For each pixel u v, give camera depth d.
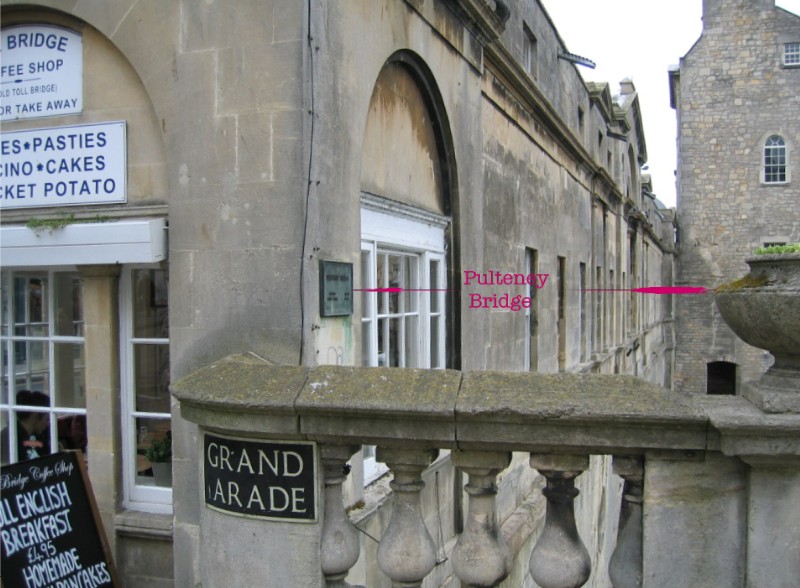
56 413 5.23
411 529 3.10
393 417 2.98
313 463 3.18
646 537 2.77
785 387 2.57
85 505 4.55
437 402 2.90
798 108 31.58
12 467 4.21
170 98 4.46
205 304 4.39
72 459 4.53
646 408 2.69
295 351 4.18
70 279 5.23
